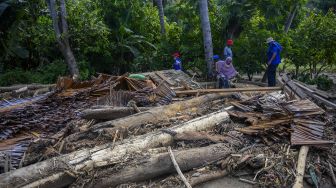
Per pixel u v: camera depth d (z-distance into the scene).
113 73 13.84
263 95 6.27
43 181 3.48
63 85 6.76
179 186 3.69
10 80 10.84
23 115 5.33
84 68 11.73
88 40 11.74
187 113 5.41
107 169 3.75
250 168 4.05
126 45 12.70
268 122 4.75
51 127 5.04
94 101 6.07
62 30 11.41
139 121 4.89
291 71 13.04
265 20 10.52
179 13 11.66
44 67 11.84
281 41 9.95
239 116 5.07
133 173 3.74
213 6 11.36
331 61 11.80
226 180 3.93
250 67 10.33
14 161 4.02
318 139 4.50
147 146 4.17
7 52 11.50
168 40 12.03
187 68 11.33
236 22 10.83
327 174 4.07
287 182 3.83
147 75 8.33
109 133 4.47
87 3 12.71
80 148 4.25
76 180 3.61
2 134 4.75
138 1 13.52
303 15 12.98
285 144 4.43
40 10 12.63
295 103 5.78
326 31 10.98
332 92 8.84
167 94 6.55
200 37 11.12
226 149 4.21
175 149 4.26
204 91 6.82
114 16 13.11
